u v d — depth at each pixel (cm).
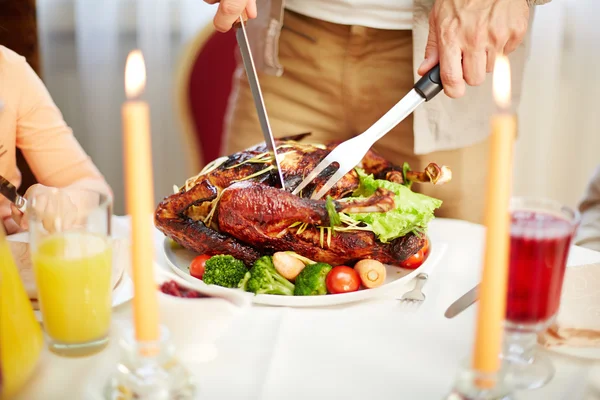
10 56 132
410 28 139
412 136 150
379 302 104
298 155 117
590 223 134
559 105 232
